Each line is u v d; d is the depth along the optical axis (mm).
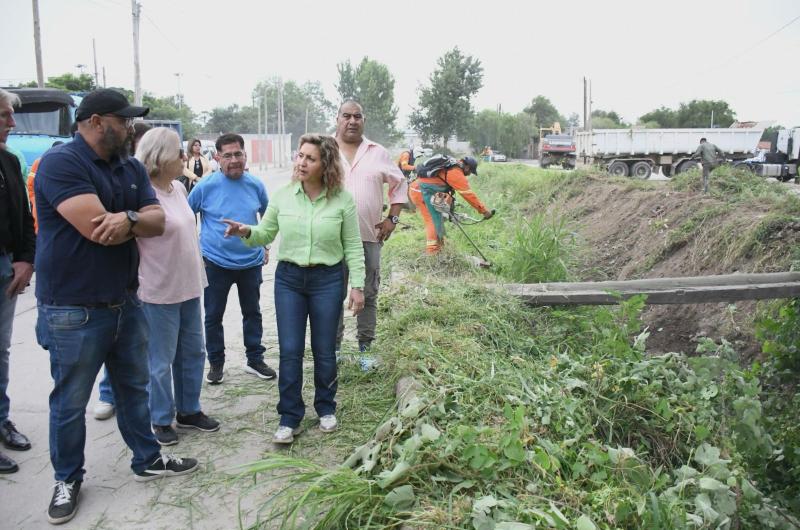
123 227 2904
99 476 3521
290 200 3859
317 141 3768
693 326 6625
